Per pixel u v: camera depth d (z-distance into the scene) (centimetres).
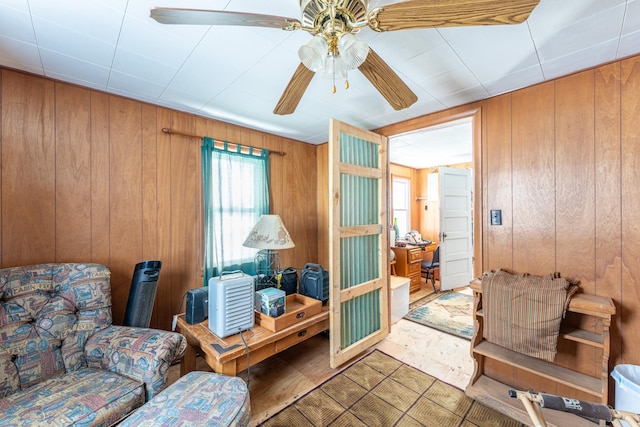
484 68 163
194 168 240
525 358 171
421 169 544
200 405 113
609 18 120
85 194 188
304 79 132
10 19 120
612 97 154
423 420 162
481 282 177
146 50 146
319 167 349
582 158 164
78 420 106
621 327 151
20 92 166
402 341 261
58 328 146
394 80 133
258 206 279
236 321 177
